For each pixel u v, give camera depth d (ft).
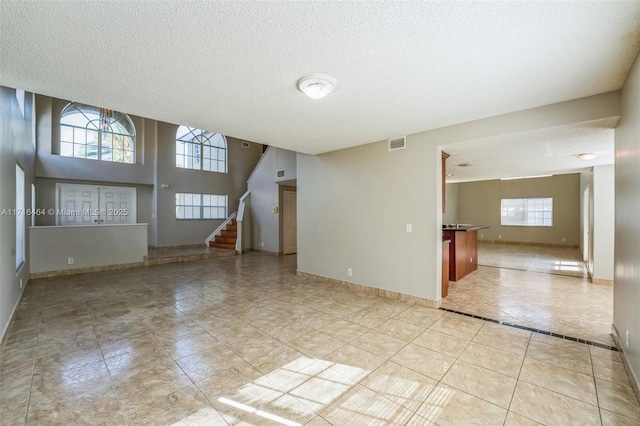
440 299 12.21
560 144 11.19
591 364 7.58
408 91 8.05
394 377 7.04
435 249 11.89
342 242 15.46
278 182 26.32
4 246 9.63
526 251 28.84
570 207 30.96
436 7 4.70
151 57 6.23
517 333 9.53
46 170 21.77
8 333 9.55
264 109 9.41
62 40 5.55
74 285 15.94
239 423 5.53
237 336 9.37
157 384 6.75
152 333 9.61
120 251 20.76
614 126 8.71
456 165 15.89
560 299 13.23
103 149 24.79
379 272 13.80
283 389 6.58
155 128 26.78
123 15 4.84
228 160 31.83
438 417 5.67
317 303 12.70
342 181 15.37
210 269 20.42
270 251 27.73
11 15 4.76
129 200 26.68
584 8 4.72
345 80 7.37
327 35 5.48
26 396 6.26
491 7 4.71
